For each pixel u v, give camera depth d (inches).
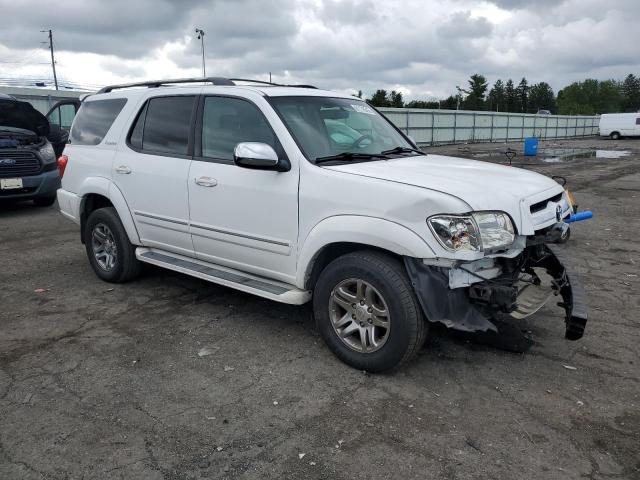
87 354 160.4
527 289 160.2
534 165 797.9
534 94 6338.6
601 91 6254.9
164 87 203.9
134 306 199.3
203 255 187.0
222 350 162.4
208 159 178.1
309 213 149.9
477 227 129.1
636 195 468.8
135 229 207.9
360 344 148.5
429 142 1448.1
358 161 160.4
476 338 162.6
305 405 132.3
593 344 164.7
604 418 126.5
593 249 280.2
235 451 115.1
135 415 128.5
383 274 136.5
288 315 189.3
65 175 234.5
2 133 385.7
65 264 256.8
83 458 113.0
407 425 123.7
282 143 157.8
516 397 135.3
